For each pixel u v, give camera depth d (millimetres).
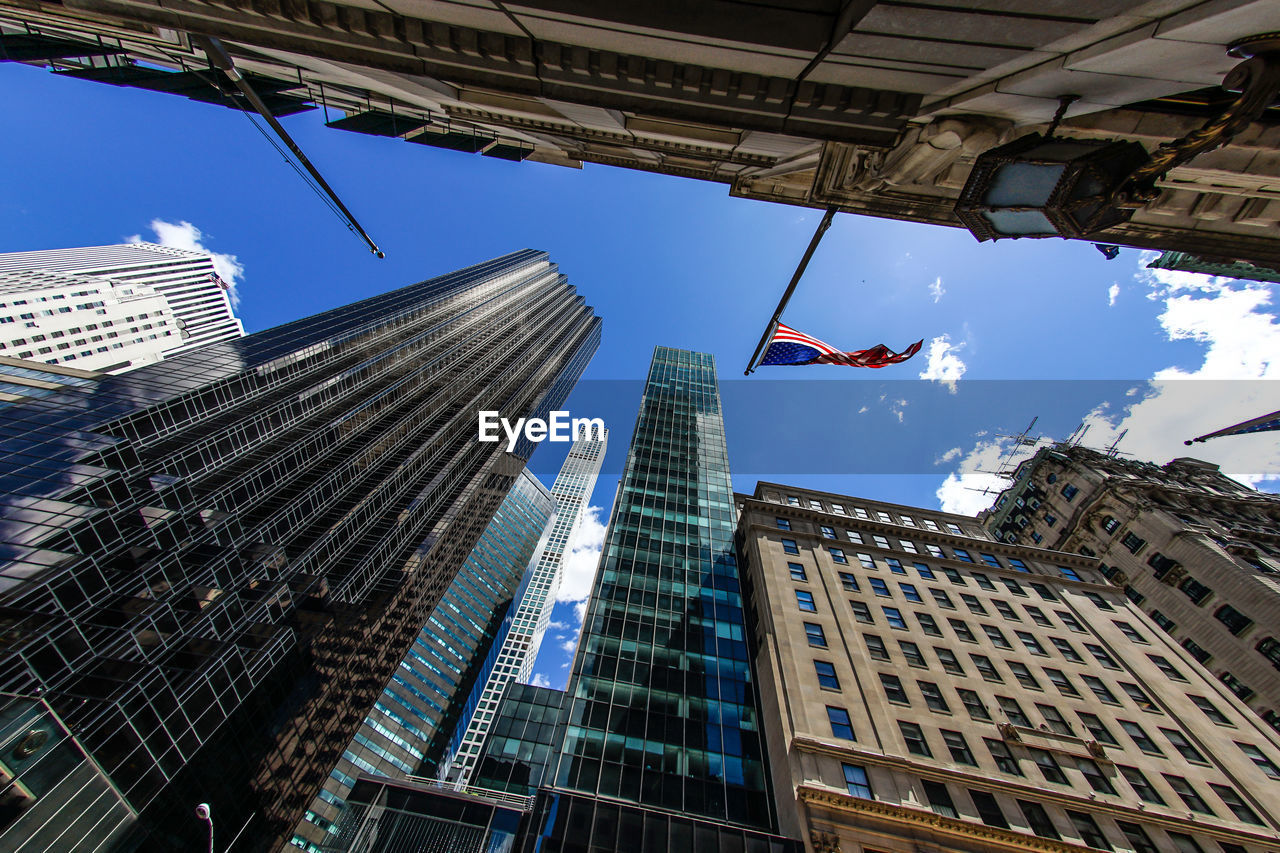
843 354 20406
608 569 49094
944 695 32812
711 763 32438
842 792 26203
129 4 10281
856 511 56344
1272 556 48312
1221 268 29188
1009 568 47719
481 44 9602
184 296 175000
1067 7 5449
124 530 42844
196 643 44688
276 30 10180
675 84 9398
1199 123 8086
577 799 27875
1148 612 52656
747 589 47375
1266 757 30750
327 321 92812
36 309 122312
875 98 8766
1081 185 7340
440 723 103688
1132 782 28578
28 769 29359
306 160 10391
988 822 25812
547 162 22953
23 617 33406
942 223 14367
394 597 76062
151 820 36625
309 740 57594
